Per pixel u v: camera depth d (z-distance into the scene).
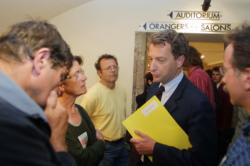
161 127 1.42
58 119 0.89
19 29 0.77
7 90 0.63
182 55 1.48
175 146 1.39
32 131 0.59
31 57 0.74
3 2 2.72
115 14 3.73
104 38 3.73
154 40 1.47
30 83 0.75
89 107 2.74
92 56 3.75
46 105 0.88
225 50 0.94
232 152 0.92
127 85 3.70
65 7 3.57
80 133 1.55
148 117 1.46
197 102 1.39
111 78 2.88
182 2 3.69
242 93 0.90
